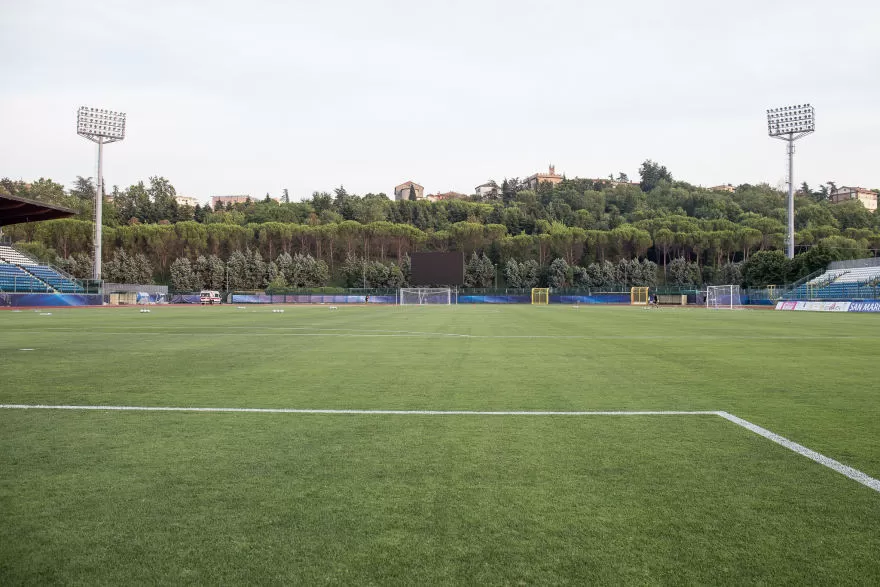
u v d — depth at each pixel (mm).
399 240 90875
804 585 2475
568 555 2742
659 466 4117
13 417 5727
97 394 7035
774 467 4098
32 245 73500
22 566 2637
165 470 4016
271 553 2762
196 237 83812
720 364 10141
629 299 72312
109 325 21734
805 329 20141
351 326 21469
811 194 136125
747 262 67125
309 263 82562
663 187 134875
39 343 14078
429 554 2746
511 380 8211
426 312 38125
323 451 4504
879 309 38906
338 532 2992
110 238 81312
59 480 3799
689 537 2943
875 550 2803
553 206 117250
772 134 59281
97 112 56125
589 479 3832
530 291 74750
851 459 4297
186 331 18547
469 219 109188
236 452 4473
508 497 3492
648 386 7711
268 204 117000
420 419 5676
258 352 12055
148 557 2725
